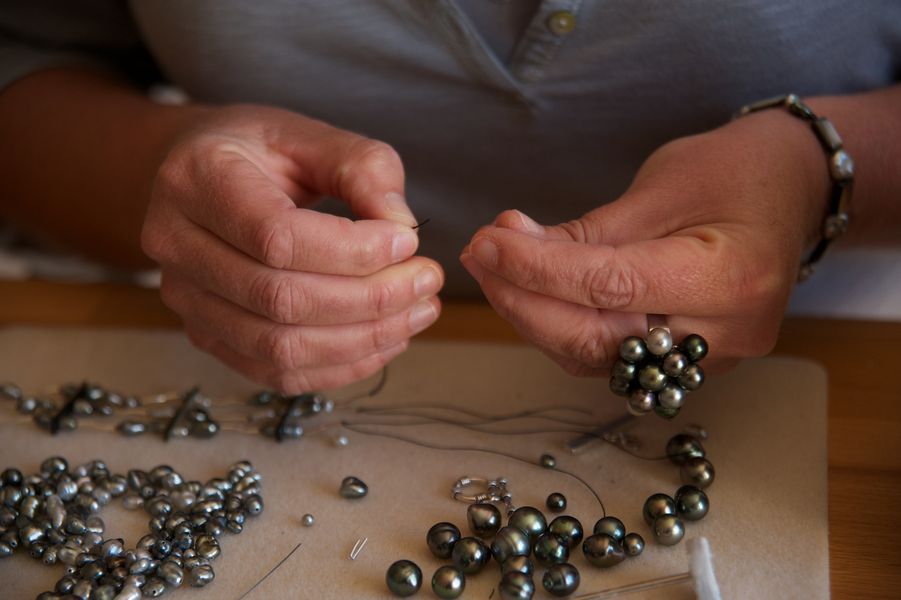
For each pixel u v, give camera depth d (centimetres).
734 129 48
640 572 43
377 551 44
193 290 49
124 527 47
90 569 44
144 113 57
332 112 61
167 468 48
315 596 43
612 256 43
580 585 42
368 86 60
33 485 48
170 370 55
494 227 44
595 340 44
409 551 44
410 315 47
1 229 70
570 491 47
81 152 58
